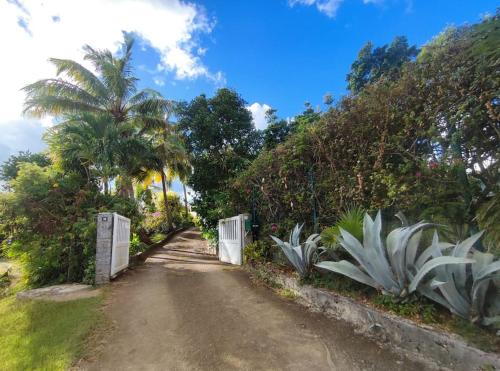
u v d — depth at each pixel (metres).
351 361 2.74
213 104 12.98
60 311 4.61
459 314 2.70
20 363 3.10
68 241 6.79
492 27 3.06
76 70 13.31
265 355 2.96
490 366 2.18
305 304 4.43
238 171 11.10
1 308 5.15
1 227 6.69
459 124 3.28
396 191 3.80
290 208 6.40
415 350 2.75
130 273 7.45
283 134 11.19
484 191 3.13
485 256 2.56
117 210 7.70
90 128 9.96
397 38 10.89
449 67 3.37
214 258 10.65
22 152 15.82
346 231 3.75
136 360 3.01
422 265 3.07
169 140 15.63
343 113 4.80
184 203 29.08
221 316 4.11
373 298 3.60
